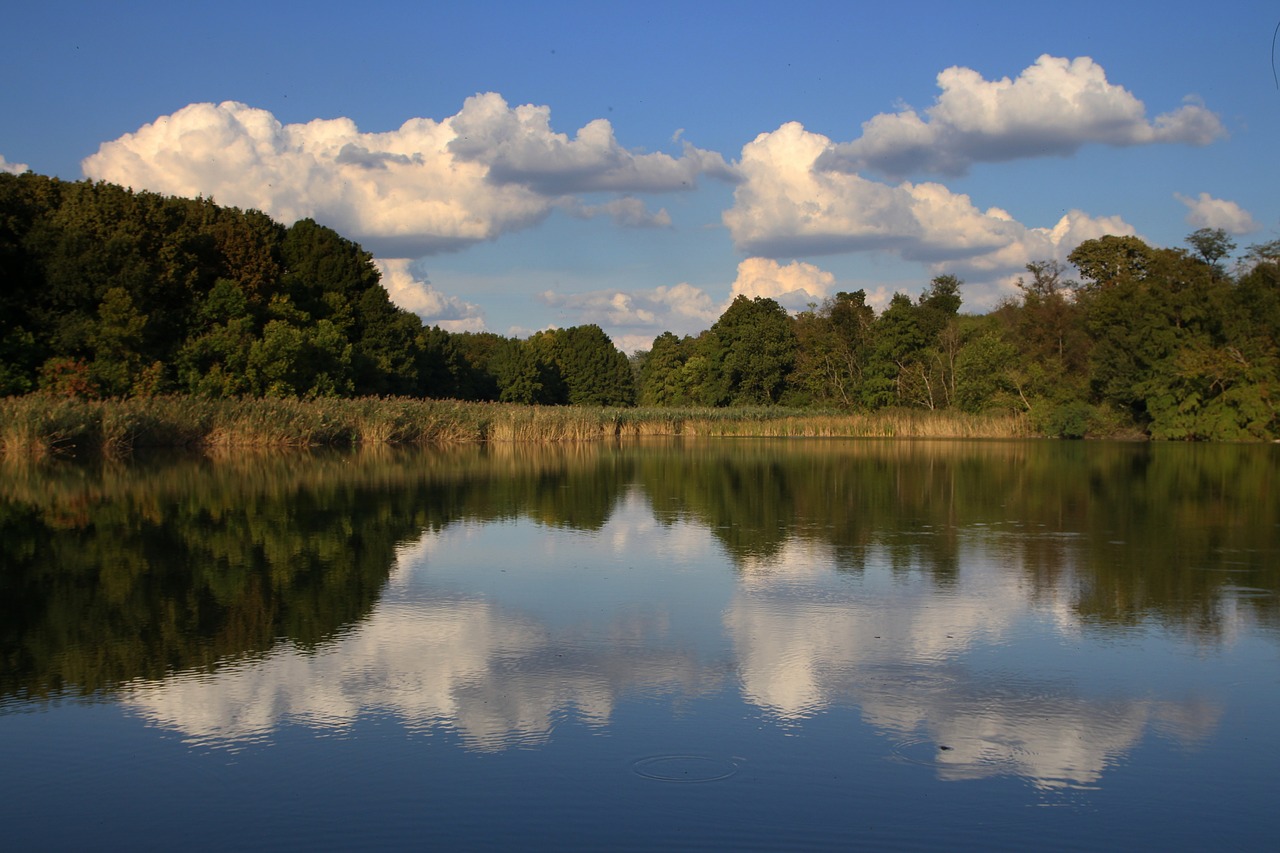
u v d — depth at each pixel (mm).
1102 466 33250
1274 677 8133
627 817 5609
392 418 44594
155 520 17094
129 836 5387
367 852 5203
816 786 6027
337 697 7531
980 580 12117
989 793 5945
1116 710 7348
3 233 45156
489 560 13430
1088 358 64000
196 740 6680
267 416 39750
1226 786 6047
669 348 104562
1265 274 57938
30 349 40750
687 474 28531
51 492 21703
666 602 10828
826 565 13172
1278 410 54031
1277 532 16344
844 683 7949
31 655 8594
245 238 56875
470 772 6191
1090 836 5414
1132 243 76312
